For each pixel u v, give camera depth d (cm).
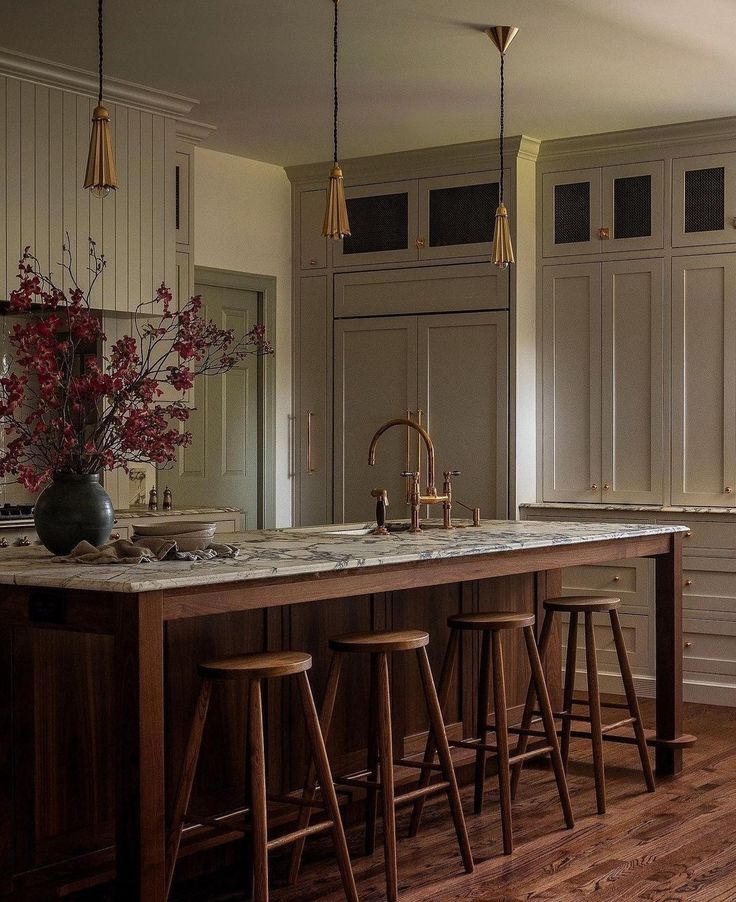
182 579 268
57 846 302
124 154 532
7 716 292
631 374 612
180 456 639
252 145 637
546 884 332
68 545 321
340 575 313
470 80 523
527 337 629
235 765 340
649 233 607
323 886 332
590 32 461
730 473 588
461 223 638
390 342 661
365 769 389
